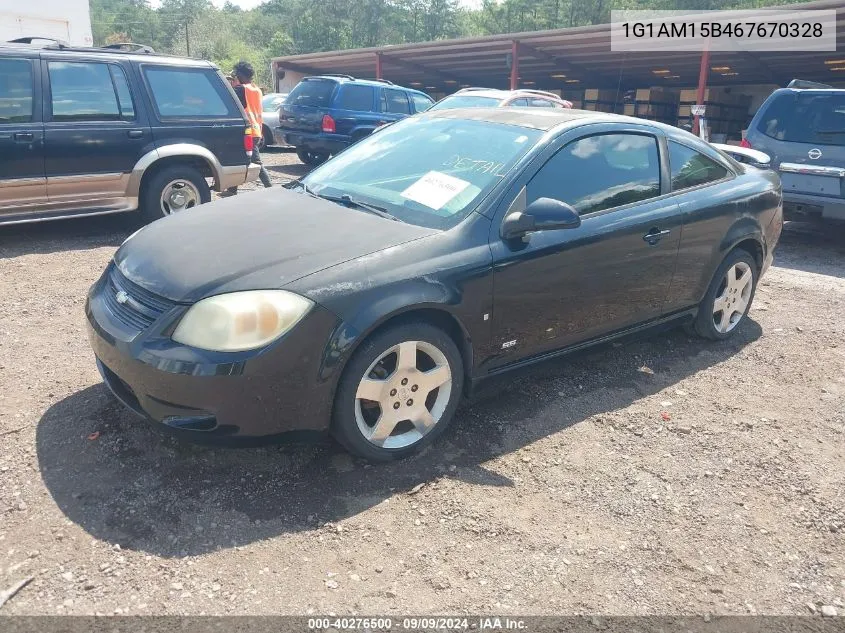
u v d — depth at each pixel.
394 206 3.49
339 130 12.55
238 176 7.65
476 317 3.22
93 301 3.14
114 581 2.33
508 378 3.59
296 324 2.69
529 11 65.44
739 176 4.77
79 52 6.47
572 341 3.81
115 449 3.07
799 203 7.75
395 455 3.10
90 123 6.43
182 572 2.39
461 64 25.38
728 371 4.41
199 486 2.86
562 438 3.46
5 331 4.36
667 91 20.02
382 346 2.91
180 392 2.63
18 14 19.97
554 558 2.59
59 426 3.24
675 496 3.03
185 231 3.26
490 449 3.31
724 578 2.55
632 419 3.70
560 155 3.65
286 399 2.74
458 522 2.75
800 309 5.76
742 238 4.58
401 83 32.28
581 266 3.62
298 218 3.34
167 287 2.79
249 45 98.25
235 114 7.49
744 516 2.92
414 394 3.12
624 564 2.58
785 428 3.70
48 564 2.38
